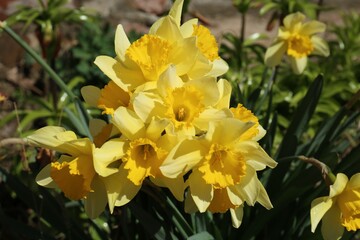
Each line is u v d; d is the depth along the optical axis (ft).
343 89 3.25
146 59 1.53
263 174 2.08
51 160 1.89
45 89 3.63
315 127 3.09
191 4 4.57
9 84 3.65
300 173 1.91
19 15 2.67
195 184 1.50
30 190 1.97
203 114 1.49
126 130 1.46
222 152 1.51
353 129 2.94
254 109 2.18
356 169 1.87
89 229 2.44
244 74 3.15
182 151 1.46
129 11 4.41
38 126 3.26
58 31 2.68
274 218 2.03
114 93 1.55
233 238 2.04
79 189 1.53
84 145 1.48
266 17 4.56
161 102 1.47
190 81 1.49
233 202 1.51
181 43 1.54
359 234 2.38
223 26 4.44
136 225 2.02
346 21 3.72
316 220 1.57
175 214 1.77
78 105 2.01
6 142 1.76
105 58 1.56
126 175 1.51
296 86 3.25
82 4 4.42
